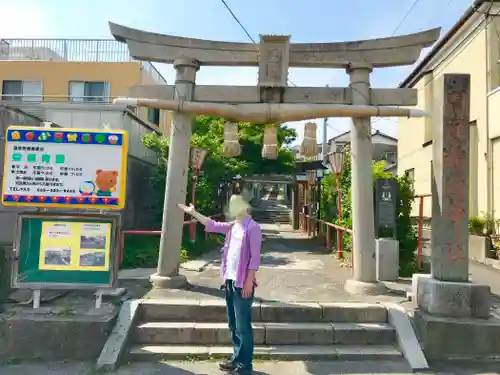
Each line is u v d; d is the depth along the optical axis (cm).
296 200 2038
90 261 518
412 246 855
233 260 445
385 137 3350
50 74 1639
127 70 1631
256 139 1536
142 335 506
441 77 547
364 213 635
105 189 517
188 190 1115
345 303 559
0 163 705
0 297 531
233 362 443
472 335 494
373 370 460
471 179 1157
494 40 1073
